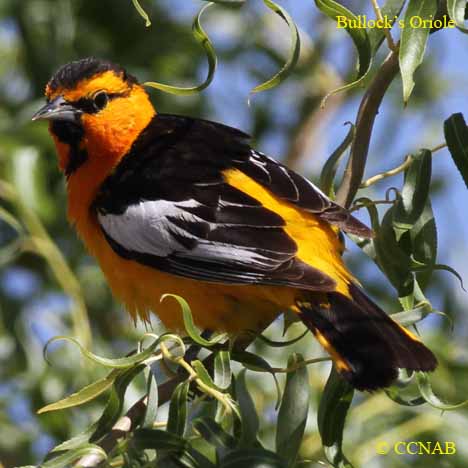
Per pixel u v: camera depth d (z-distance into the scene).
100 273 14.07
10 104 14.74
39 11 14.53
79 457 7.99
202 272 9.64
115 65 11.16
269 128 15.74
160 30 15.12
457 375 12.26
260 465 8.02
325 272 9.20
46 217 13.13
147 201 10.12
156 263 9.92
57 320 13.10
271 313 10.02
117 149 10.78
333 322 9.05
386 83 9.50
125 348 14.07
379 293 13.62
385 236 9.52
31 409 12.62
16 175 13.08
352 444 11.59
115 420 8.33
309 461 8.90
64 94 10.99
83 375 12.38
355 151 9.70
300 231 9.54
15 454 12.63
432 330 12.78
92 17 15.12
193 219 9.79
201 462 8.09
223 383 8.37
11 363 12.92
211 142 10.50
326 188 9.84
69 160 11.02
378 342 8.80
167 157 10.40
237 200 9.73
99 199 10.52
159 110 15.05
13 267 14.12
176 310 10.12
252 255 9.40
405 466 11.68
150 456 8.91
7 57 15.07
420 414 11.73
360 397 12.53
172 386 9.19
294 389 8.88
